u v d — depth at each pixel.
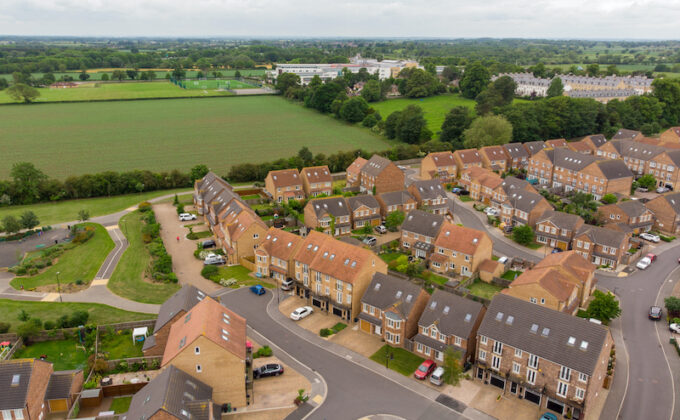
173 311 70.44
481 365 67.00
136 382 63.34
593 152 180.75
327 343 75.19
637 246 109.44
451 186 156.25
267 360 70.31
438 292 74.38
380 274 80.25
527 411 61.53
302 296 89.44
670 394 64.31
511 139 199.75
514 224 122.69
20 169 135.00
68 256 102.88
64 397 59.25
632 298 89.25
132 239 112.06
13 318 78.81
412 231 109.31
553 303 77.62
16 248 106.44
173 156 186.50
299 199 137.50
